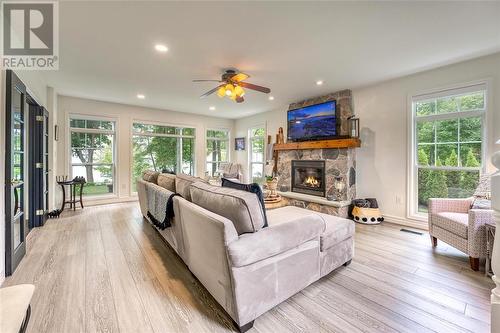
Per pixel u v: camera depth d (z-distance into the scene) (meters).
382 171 4.03
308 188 4.96
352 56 3.00
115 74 3.63
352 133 4.21
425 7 2.04
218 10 2.08
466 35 2.49
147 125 6.07
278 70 3.47
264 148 6.51
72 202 4.65
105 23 2.28
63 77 3.77
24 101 2.60
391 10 2.08
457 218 2.50
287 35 2.51
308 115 4.86
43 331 1.47
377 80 3.89
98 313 1.64
